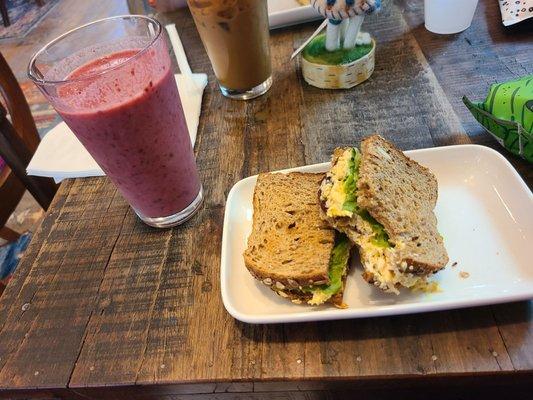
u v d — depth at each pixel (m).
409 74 0.96
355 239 0.56
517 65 0.92
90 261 0.70
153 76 0.59
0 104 1.04
